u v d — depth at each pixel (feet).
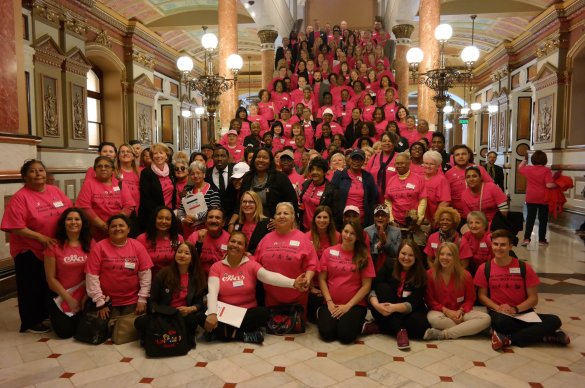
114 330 12.36
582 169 30.12
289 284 12.67
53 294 13.16
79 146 33.37
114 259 12.66
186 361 11.16
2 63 17.20
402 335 12.04
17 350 11.84
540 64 38.55
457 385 9.96
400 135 23.11
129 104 42.93
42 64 29.04
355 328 12.28
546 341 12.16
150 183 15.39
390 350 11.84
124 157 16.10
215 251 13.91
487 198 15.34
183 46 54.65
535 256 22.36
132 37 42.16
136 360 11.23
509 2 38.24
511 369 10.72
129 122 43.06
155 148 15.58
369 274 12.92
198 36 53.31
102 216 14.56
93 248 12.69
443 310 12.82
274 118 30.66
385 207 14.35
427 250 14.74
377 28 42.04
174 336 11.44
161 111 52.54
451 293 12.89
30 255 13.08
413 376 10.37
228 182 16.01
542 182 24.75
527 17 40.98
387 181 17.26
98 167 14.46
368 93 28.40
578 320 13.89
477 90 62.13
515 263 12.71
